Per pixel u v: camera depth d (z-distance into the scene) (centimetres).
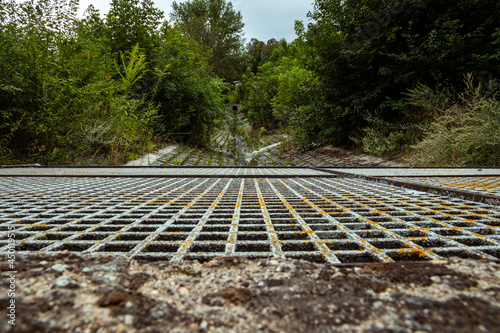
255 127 2448
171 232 119
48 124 647
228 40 4578
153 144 1008
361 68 977
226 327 47
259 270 68
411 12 865
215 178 409
